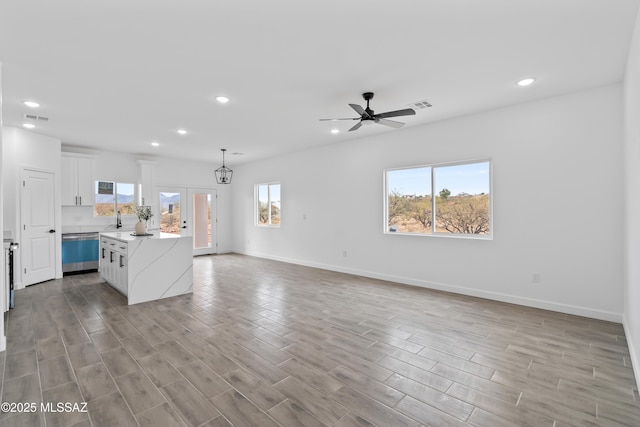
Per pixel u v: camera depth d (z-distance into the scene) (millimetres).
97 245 6340
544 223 3906
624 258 3354
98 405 2043
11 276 3977
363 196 5883
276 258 7848
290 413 1969
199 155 7609
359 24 2336
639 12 2143
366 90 3586
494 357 2689
